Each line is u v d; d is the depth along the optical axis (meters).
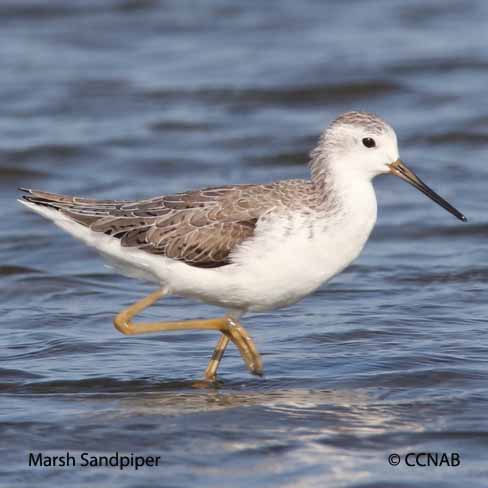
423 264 22.34
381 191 27.75
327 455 13.53
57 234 24.66
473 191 27.27
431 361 16.72
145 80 36.91
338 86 35.16
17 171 28.89
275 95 35.03
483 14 43.44
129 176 28.78
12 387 16.11
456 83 35.75
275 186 15.90
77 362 17.20
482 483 12.78
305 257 15.41
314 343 17.88
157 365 17.09
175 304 20.34
